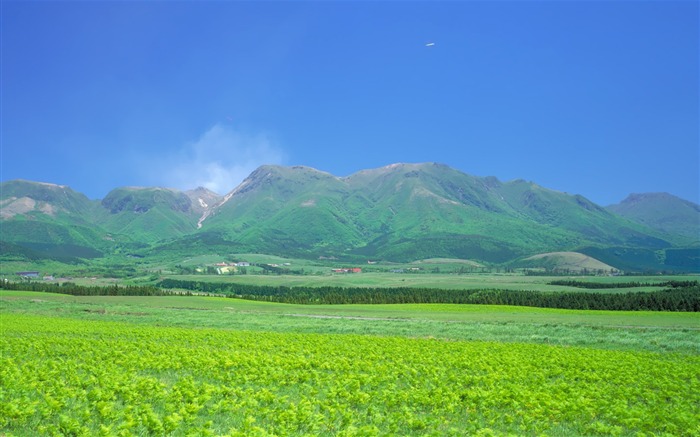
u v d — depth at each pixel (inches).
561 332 2439.7
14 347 1502.2
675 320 3075.8
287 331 2449.6
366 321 2987.2
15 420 740.7
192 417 755.4
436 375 1181.1
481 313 3651.6
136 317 3026.6
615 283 7253.9
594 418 876.0
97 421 764.0
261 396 898.1
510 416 830.5
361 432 693.9
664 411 871.7
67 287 5954.7
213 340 1872.5
